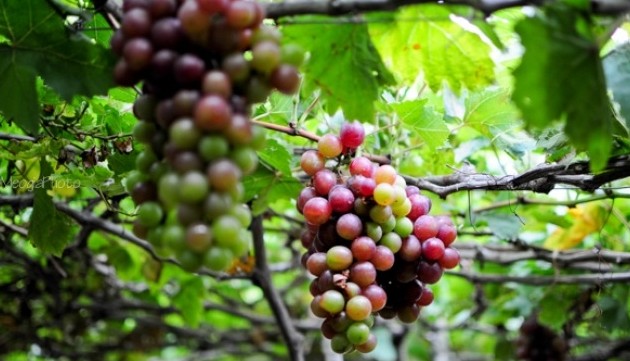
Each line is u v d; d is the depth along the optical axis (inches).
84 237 49.5
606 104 30.2
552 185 38.3
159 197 30.8
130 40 29.8
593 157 30.6
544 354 53.4
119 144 39.7
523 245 49.5
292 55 30.5
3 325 58.0
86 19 33.4
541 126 30.0
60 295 57.5
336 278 33.9
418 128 40.4
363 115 34.4
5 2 32.3
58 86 32.7
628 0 29.0
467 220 48.0
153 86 30.4
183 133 28.9
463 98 45.5
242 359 85.1
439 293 71.2
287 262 67.0
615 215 50.2
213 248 29.1
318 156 36.2
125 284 62.0
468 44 36.0
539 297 52.1
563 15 29.2
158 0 29.8
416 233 35.5
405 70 37.0
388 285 36.0
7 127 43.3
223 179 28.7
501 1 30.4
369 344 34.5
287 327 49.1
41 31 32.7
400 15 34.4
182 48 29.9
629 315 50.9
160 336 67.4
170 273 54.2
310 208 34.6
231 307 69.5
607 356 58.2
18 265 54.6
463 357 85.3
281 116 41.1
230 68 29.6
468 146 46.7
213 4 28.9
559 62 29.4
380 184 34.1
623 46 34.2
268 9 31.4
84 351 65.5
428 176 44.1
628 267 50.9
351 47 33.6
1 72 32.8
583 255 48.4
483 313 63.3
